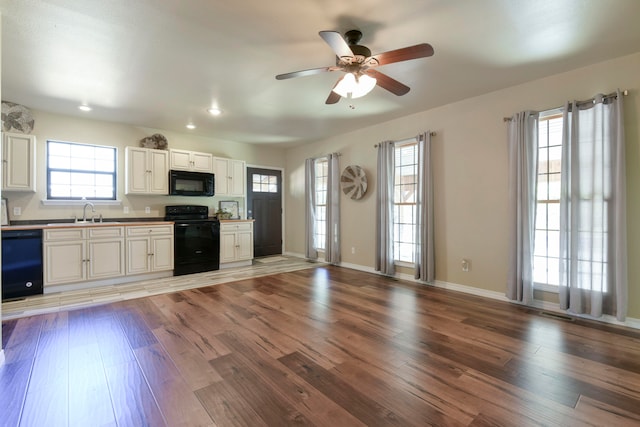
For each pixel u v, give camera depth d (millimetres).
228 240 5469
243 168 6023
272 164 6781
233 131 5336
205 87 3379
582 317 2969
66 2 1990
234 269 5328
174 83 3271
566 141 2979
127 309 3242
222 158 5699
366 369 2068
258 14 2125
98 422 1572
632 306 2730
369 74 2443
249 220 5766
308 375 1995
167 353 2285
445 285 4090
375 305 3377
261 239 6613
